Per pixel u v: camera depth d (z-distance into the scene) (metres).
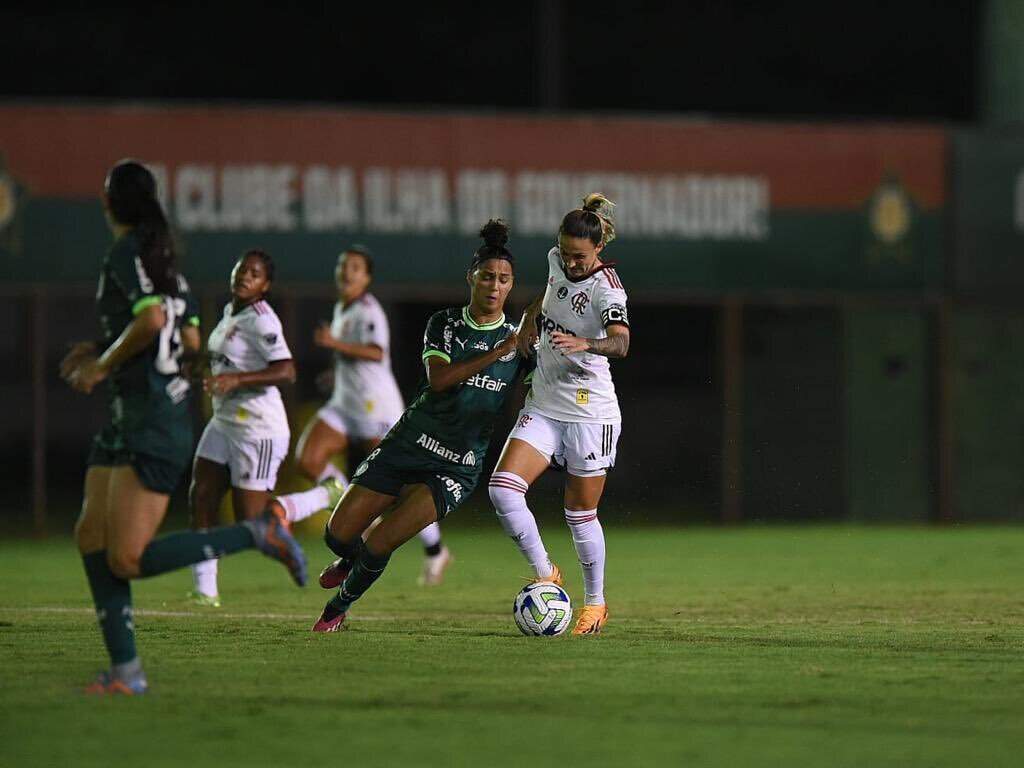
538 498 73.62
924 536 64.50
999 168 70.75
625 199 68.19
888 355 70.62
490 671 24.53
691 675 24.27
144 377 21.34
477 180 66.81
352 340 43.09
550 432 29.80
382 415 43.19
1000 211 70.88
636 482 74.19
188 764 18.05
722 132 68.94
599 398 29.72
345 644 27.95
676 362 74.19
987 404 71.12
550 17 81.44
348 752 18.61
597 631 30.44
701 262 68.81
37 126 63.09
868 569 49.44
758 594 40.94
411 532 28.98
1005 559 53.41
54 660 25.83
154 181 21.70
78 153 63.47
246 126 64.88
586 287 29.20
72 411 78.00
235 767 17.92
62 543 61.25
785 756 18.47
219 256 64.62
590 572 30.47
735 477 70.31
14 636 29.34
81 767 17.92
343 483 31.86
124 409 21.36
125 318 21.47
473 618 33.75
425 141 66.44
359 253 43.19
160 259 21.23
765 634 30.39
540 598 29.44
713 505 72.06
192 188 64.44
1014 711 21.31
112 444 21.58
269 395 36.09
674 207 68.56
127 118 63.88
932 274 70.50
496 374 29.03
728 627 32.06
